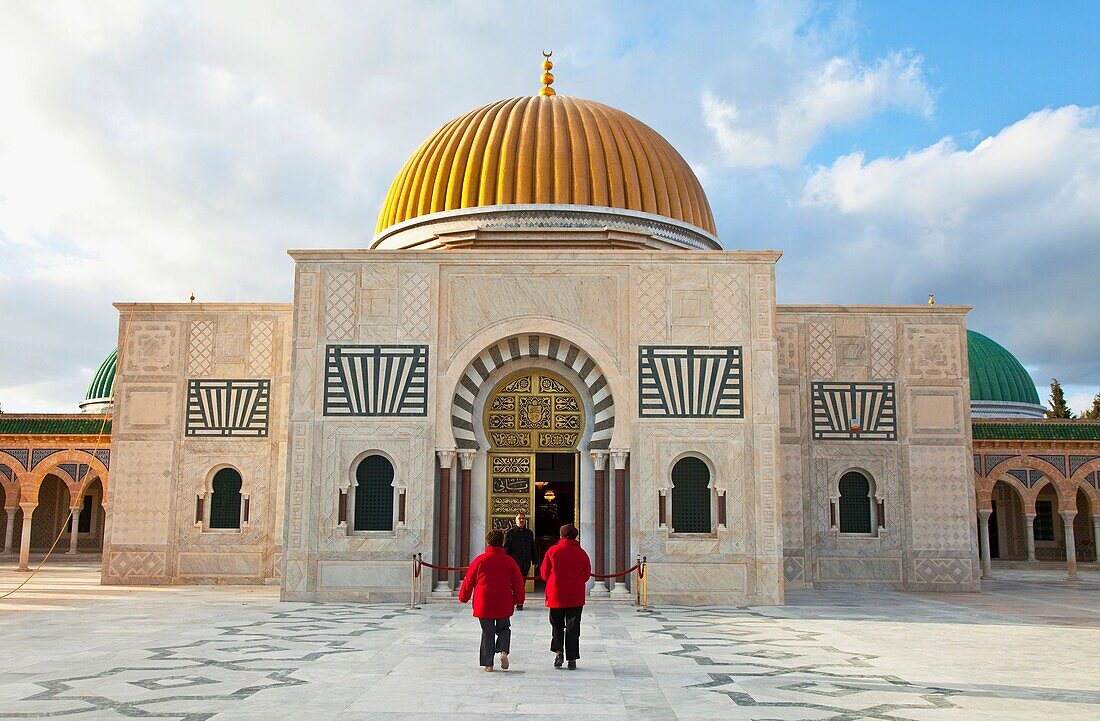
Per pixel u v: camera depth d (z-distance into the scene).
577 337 17.78
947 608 16.77
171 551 20.70
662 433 17.44
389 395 17.66
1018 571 30.97
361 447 17.52
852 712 7.60
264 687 8.46
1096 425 30.14
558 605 9.66
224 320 21.33
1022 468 29.59
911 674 9.50
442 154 22.97
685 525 17.30
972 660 10.52
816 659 10.48
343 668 9.56
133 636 12.04
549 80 26.06
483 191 21.75
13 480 30.05
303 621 13.92
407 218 22.70
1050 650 11.42
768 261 17.91
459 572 17.58
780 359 21.67
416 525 17.22
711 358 17.67
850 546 21.16
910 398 21.55
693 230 22.86
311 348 17.80
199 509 20.80
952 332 21.75
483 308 17.94
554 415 18.25
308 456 17.48
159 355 21.23
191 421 21.03
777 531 17.16
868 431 21.44
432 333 17.84
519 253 17.98
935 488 21.28
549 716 7.32
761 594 17.00
